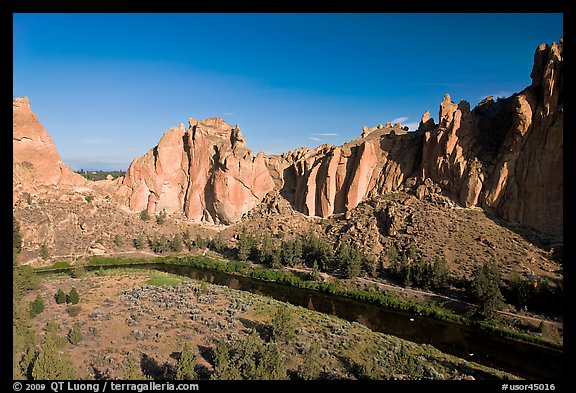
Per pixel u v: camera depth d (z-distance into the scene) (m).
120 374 42.75
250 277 104.81
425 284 84.19
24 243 110.88
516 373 53.22
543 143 91.88
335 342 54.81
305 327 60.91
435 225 100.19
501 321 68.88
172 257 120.44
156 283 84.62
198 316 62.31
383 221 110.88
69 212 128.38
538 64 97.06
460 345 62.56
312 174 139.88
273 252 109.88
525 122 95.25
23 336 44.69
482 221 97.12
